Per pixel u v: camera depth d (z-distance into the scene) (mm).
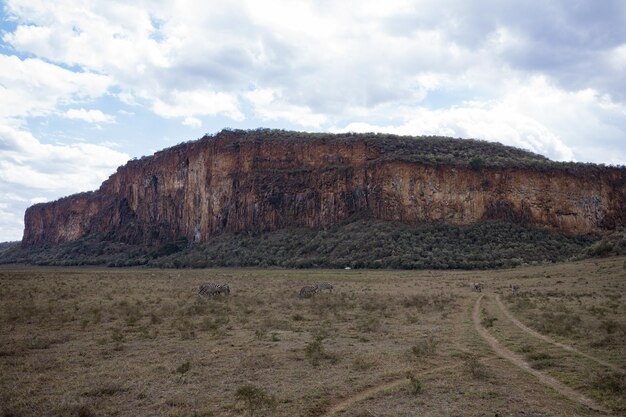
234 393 12781
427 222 117938
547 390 12867
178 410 11555
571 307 30766
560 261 87625
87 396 12766
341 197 134125
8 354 17812
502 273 71750
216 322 25297
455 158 128750
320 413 11398
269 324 24609
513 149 153000
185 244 166750
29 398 12500
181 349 18625
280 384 13719
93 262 162875
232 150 160625
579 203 121125
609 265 60375
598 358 16125
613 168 129000
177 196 182625
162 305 33469
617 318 24953
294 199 144125
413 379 13047
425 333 22172
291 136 159500
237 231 148875
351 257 104000
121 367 15734
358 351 18062
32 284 52844
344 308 32719
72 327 23812
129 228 192250
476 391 12766
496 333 21672
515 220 117250
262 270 103938
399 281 63781
